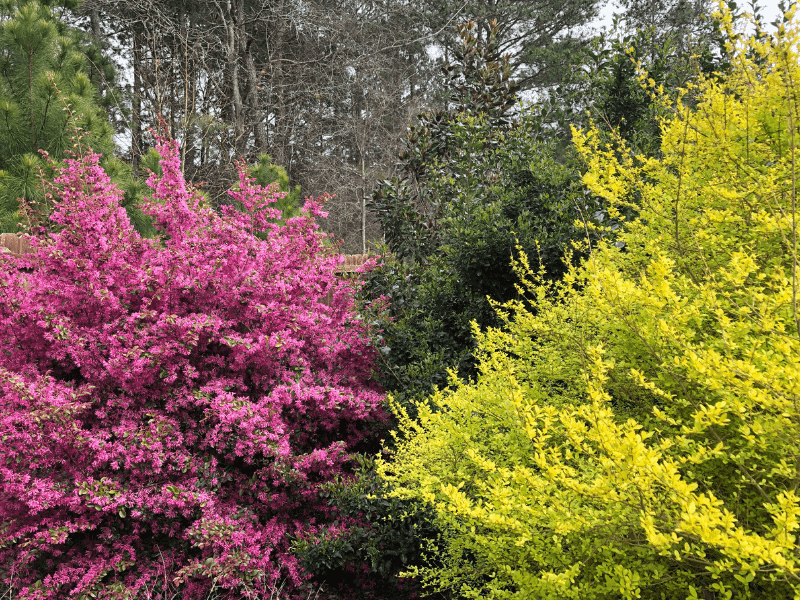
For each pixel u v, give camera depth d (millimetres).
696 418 1702
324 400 4055
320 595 3590
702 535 1374
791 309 1924
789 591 1763
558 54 18266
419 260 5875
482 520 1919
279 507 3752
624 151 3354
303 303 4578
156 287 3801
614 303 2053
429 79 19719
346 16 17859
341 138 19969
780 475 1891
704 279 2424
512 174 5086
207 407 3781
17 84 8148
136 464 3375
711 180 2848
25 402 3193
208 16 18703
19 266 3848
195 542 3258
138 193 8406
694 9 17141
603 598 1941
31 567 3219
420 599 3422
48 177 7344
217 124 14586
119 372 3412
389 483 3402
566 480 1671
